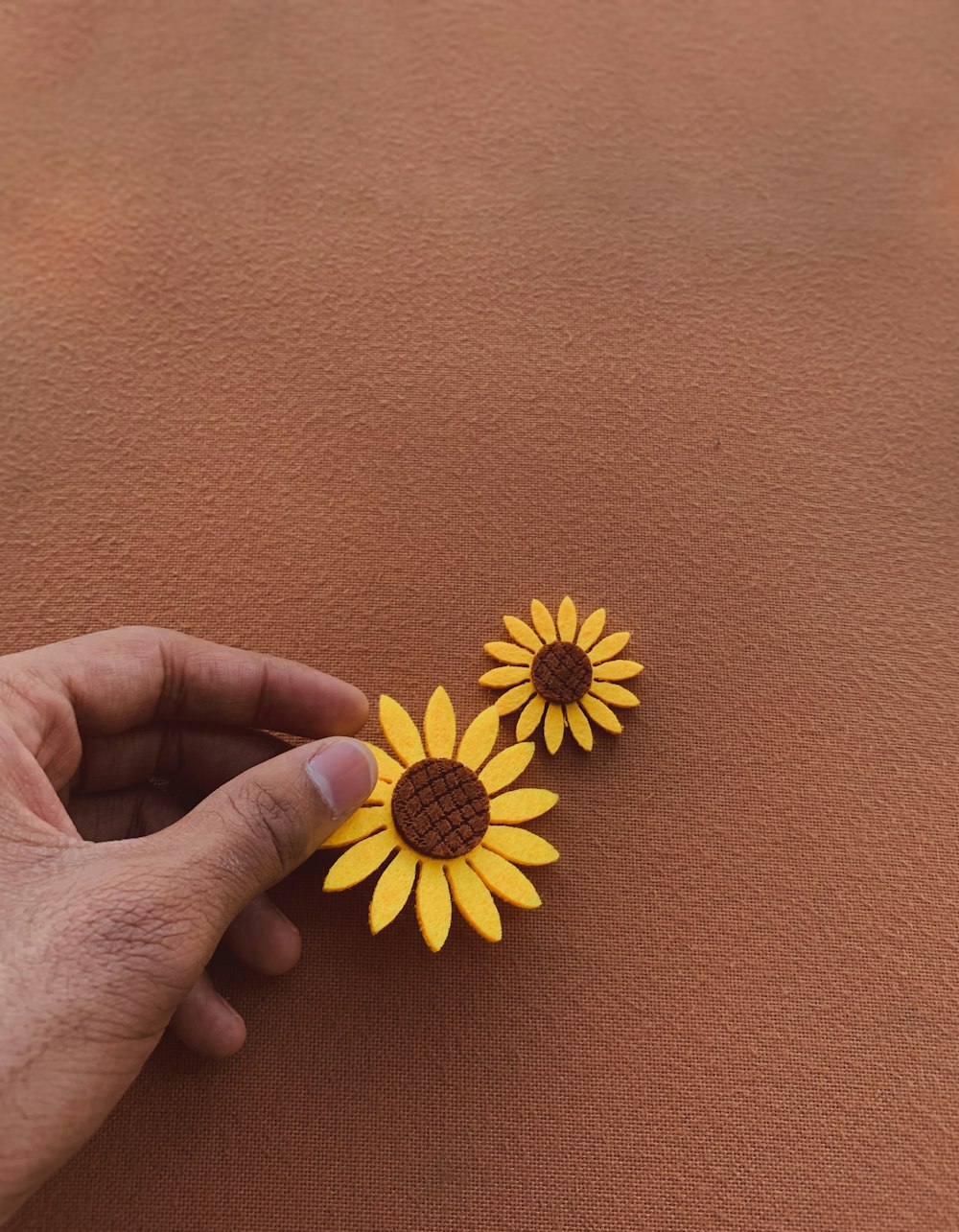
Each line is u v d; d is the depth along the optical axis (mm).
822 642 305
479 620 306
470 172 347
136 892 229
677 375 329
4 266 335
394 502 315
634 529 315
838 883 286
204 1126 266
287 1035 272
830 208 348
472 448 320
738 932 282
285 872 247
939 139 357
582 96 357
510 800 277
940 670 304
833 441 324
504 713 292
